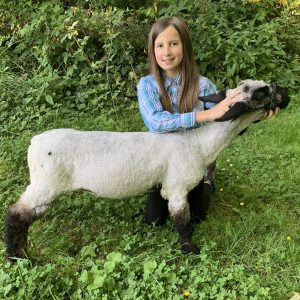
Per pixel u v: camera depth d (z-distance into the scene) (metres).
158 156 2.87
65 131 2.84
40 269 2.75
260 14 6.34
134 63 5.72
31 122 4.93
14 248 2.85
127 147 2.85
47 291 2.58
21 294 2.55
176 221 2.98
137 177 2.88
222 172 4.15
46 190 2.75
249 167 4.24
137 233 3.27
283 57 6.20
